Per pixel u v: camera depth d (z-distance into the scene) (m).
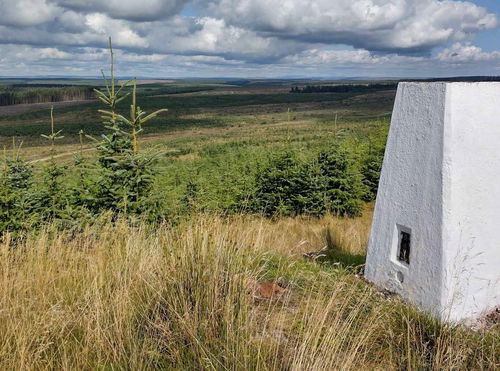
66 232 4.98
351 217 11.12
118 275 3.22
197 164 18.64
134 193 5.61
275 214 10.68
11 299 3.03
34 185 5.87
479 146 3.65
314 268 4.60
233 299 2.88
